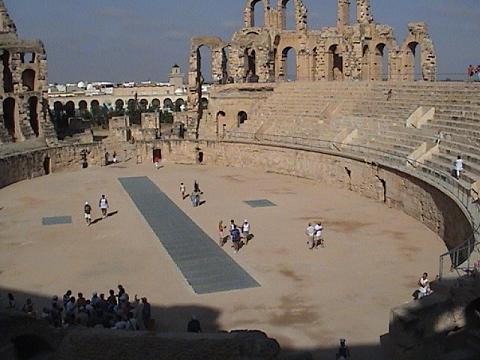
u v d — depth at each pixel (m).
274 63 85.69
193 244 38.66
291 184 58.91
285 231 41.09
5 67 75.12
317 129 63.66
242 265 34.12
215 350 16.27
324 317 26.53
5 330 18.42
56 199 54.09
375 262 33.75
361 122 59.59
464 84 52.75
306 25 83.50
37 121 75.94
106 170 71.44
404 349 20.38
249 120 75.12
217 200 52.25
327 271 32.56
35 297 29.81
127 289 30.73
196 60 81.06
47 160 69.38
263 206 49.16
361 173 52.09
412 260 33.84
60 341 18.52
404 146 49.72
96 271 33.66
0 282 32.06
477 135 43.62
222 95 80.12
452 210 36.03
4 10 74.38
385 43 80.06
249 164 69.69
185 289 30.55
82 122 91.25
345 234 39.78
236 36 83.25
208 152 74.44
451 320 21.48
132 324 24.09
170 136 82.62
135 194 55.91
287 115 70.81
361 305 27.69
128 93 143.62
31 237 41.06
